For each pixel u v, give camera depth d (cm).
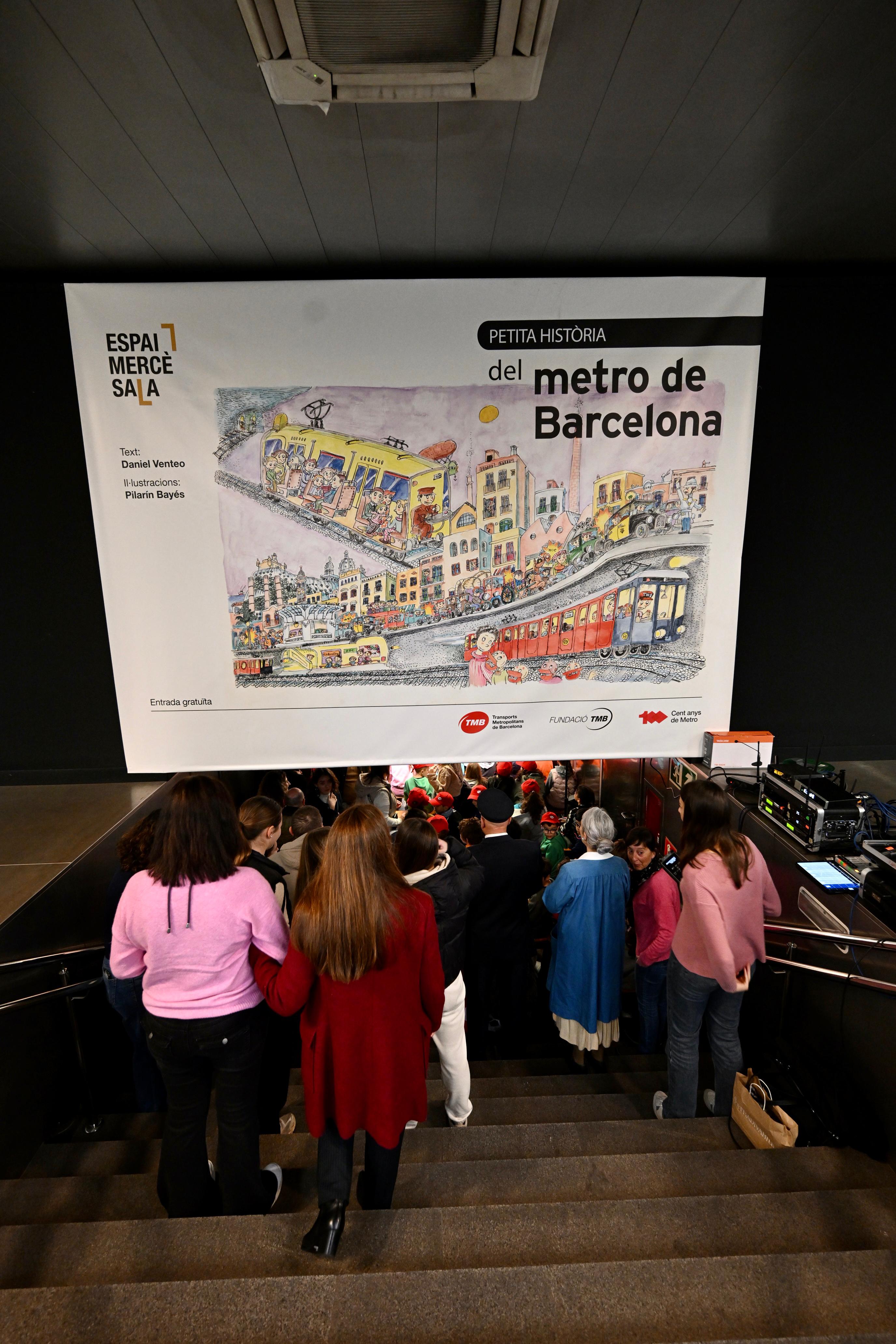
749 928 252
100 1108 323
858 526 388
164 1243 200
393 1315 174
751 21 187
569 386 352
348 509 360
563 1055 371
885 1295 179
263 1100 262
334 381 347
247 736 386
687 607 378
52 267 338
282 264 339
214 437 351
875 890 256
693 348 350
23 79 201
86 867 314
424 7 176
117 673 375
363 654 377
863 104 221
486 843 341
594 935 313
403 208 287
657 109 223
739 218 299
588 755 395
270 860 260
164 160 247
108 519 358
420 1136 268
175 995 191
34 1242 202
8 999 252
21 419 362
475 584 371
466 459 357
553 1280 182
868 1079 247
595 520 366
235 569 365
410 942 191
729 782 377
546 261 341
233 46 191
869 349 366
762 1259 188
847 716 411
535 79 207
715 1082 281
